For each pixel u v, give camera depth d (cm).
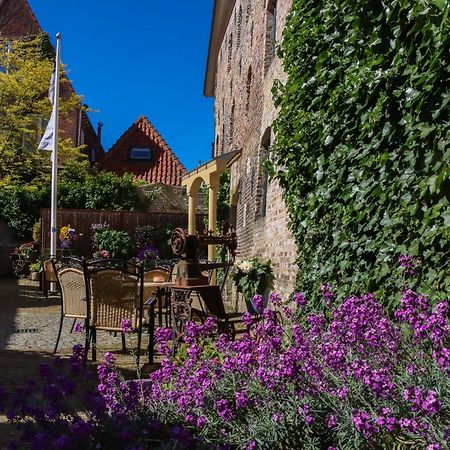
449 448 165
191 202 1219
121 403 235
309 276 460
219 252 1278
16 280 1655
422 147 292
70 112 2450
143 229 1680
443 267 280
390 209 327
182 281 518
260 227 871
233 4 1469
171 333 290
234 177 1348
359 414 182
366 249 350
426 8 274
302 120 477
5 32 2573
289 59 533
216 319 455
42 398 223
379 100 329
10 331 750
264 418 223
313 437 218
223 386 247
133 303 541
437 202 284
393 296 315
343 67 408
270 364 241
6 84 1950
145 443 210
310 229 461
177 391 255
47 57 2155
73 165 2095
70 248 1455
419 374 215
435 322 212
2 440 300
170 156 2452
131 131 2531
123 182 1886
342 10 400
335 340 250
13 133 2019
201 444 215
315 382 223
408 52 298
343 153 396
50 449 188
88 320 551
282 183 557
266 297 741
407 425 171
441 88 278
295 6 528
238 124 1289
